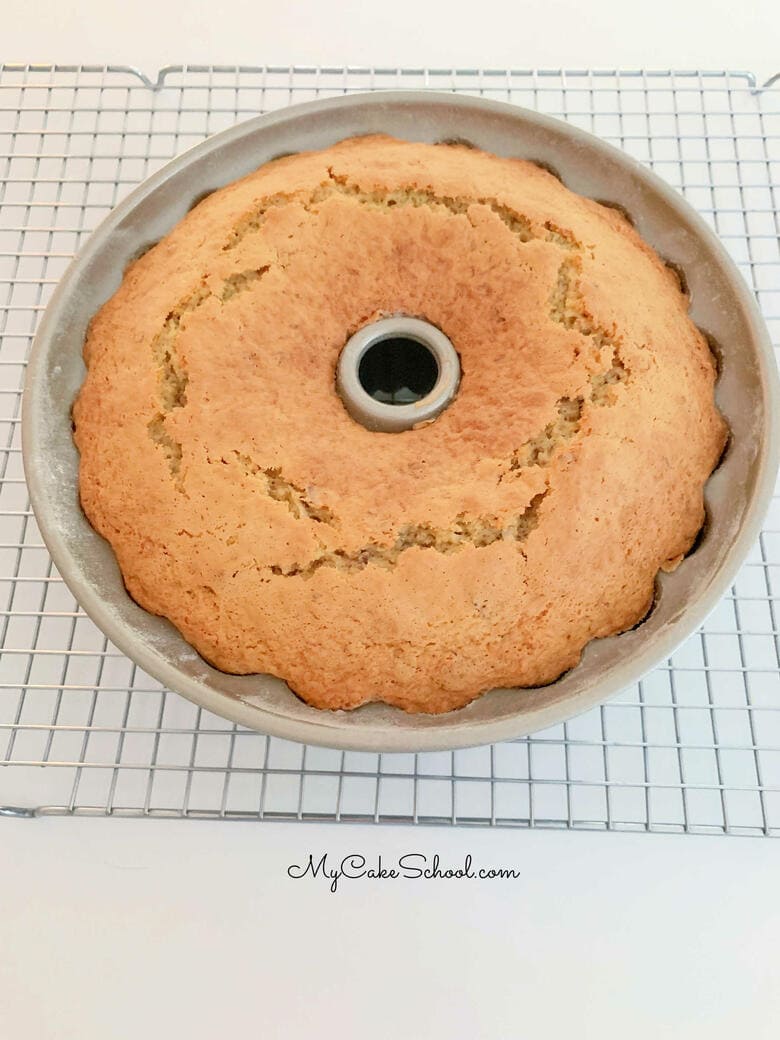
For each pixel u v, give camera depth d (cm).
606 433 30
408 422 30
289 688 30
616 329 31
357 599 29
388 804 38
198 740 39
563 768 38
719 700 39
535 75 47
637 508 30
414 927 36
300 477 30
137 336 33
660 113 47
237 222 34
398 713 29
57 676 40
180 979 35
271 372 31
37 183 49
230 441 30
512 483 29
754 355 32
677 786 33
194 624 30
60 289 34
